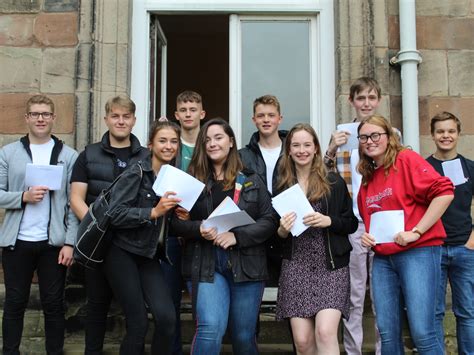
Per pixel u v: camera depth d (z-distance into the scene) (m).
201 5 4.98
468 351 3.58
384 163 3.10
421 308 2.91
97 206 3.09
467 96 4.68
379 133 3.06
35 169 3.60
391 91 4.67
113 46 4.66
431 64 4.71
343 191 3.29
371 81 3.95
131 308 3.09
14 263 3.67
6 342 3.63
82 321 4.27
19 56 4.68
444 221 3.65
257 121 3.93
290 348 4.09
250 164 3.86
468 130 4.64
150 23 5.02
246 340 3.16
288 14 5.04
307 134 3.27
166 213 3.23
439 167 3.77
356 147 3.93
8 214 3.71
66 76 4.65
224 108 8.91
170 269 3.65
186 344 4.20
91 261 3.10
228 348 4.09
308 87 5.05
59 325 3.73
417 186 2.96
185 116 4.02
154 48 5.03
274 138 3.99
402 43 4.61
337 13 4.75
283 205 3.14
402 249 2.98
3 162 3.80
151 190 3.22
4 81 4.65
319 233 3.20
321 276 3.14
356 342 3.84
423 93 4.68
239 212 3.04
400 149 3.11
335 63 4.79
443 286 3.64
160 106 5.40
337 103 4.71
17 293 3.65
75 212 3.54
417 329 2.90
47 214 3.73
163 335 3.09
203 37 8.68
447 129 3.72
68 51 4.67
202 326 3.04
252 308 3.17
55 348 3.70
